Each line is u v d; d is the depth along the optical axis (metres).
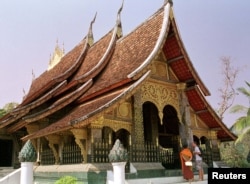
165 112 15.86
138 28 14.57
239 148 28.31
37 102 14.78
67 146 11.52
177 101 13.48
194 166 12.52
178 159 14.88
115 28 16.12
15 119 15.88
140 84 10.56
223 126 14.52
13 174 9.34
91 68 15.16
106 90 11.59
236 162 24.34
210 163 14.21
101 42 17.39
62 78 16.23
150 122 14.79
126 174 9.90
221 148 26.22
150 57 11.24
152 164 11.11
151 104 15.04
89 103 12.08
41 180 12.66
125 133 14.30
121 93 10.45
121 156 7.66
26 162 8.24
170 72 13.59
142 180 10.12
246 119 21.02
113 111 10.70
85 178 9.20
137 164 10.55
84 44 19.42
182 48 12.76
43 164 13.82
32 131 14.34
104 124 10.28
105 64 14.53
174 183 10.95
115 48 15.31
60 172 11.02
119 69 12.67
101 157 9.69
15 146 18.84
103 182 9.30
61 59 22.58
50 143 12.05
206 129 14.79
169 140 16.17
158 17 13.35
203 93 13.70
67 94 14.97
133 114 11.25
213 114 14.02
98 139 9.76
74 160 10.76
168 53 13.34
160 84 12.91
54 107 12.40
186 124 13.09
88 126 9.88
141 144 11.05
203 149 14.60
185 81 13.73
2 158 18.70
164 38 12.02
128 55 13.32
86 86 13.08
